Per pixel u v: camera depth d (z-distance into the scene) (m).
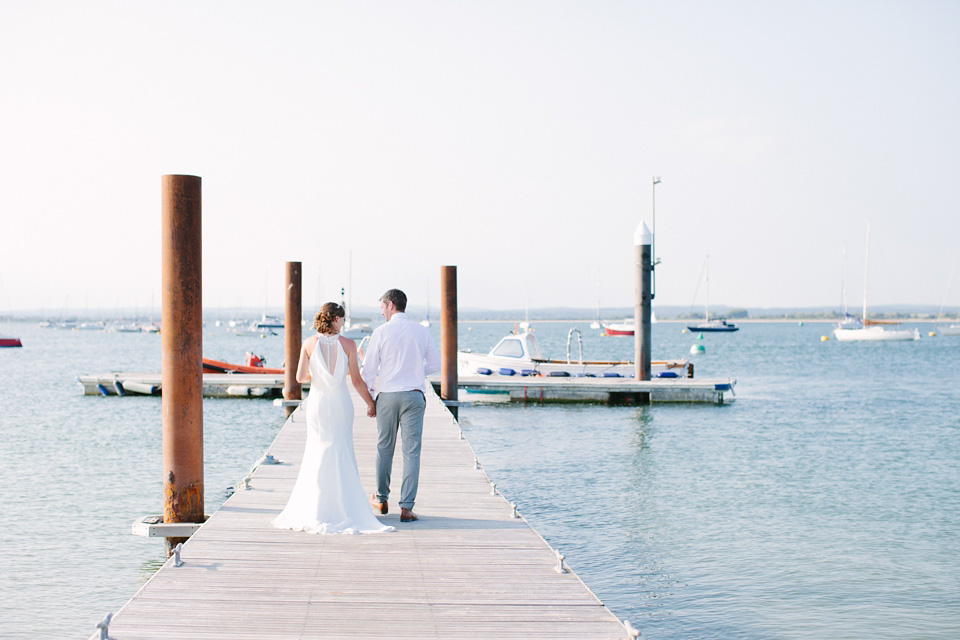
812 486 13.30
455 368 20.61
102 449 16.59
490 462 15.40
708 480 13.77
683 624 7.44
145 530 7.72
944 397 29.47
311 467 6.89
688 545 9.85
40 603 7.72
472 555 6.21
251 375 28.09
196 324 7.82
